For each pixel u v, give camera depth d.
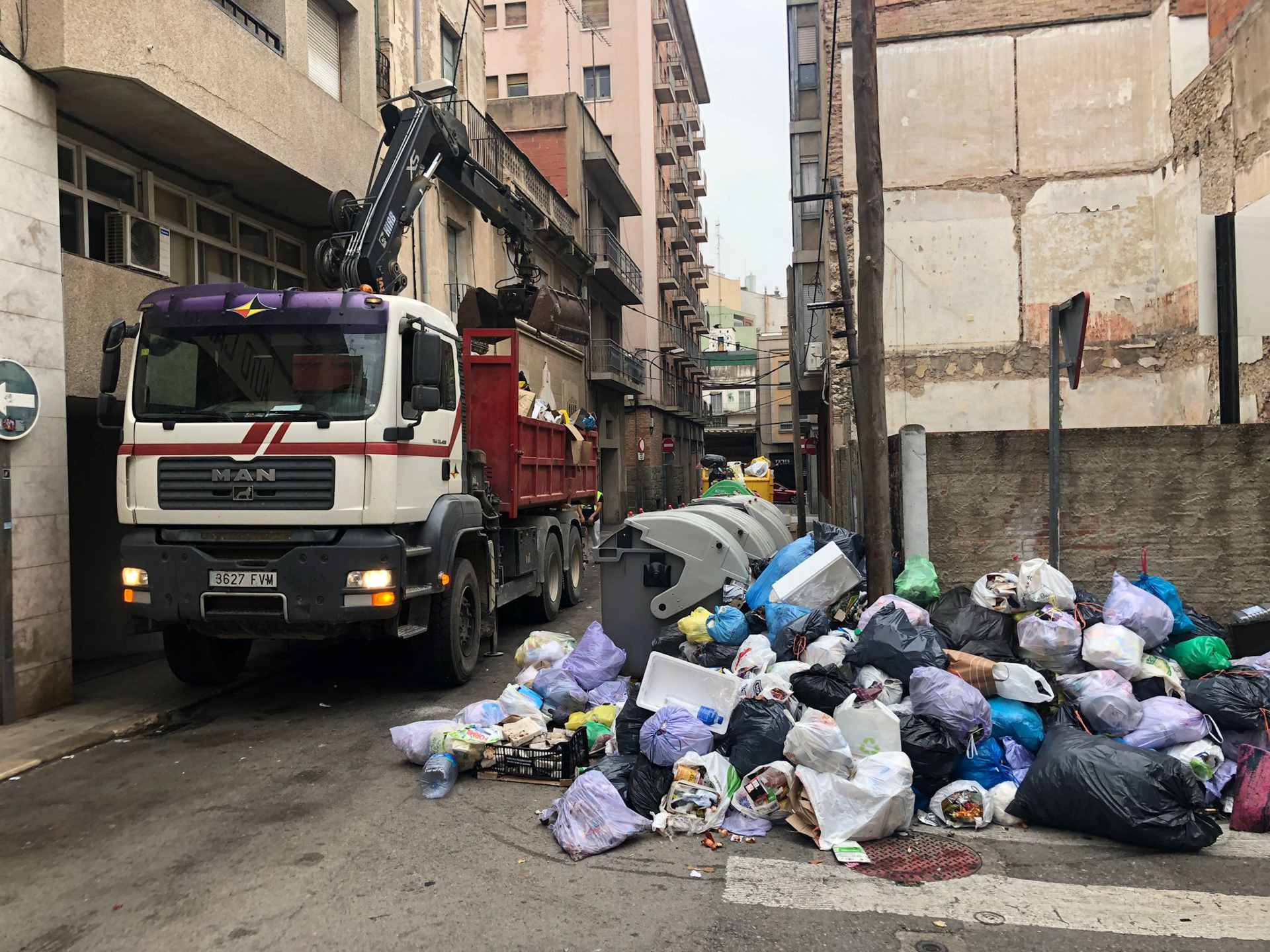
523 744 5.27
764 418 75.19
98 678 8.06
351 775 5.32
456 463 7.85
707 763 4.48
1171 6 12.78
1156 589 5.98
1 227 6.50
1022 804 4.31
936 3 13.98
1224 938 3.26
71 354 7.50
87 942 3.39
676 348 43.88
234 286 6.92
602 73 41.66
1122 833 4.04
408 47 15.14
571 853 4.10
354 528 6.39
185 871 4.02
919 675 4.77
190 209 9.96
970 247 13.95
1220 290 9.34
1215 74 11.55
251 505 6.34
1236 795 4.34
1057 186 13.74
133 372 6.71
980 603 5.48
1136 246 13.52
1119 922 3.39
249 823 4.58
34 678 6.68
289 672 8.23
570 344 12.99
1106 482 6.91
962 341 13.95
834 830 4.14
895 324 14.05
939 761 4.49
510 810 4.73
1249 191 10.70
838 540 7.03
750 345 84.44
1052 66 13.76
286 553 6.29
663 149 44.31
